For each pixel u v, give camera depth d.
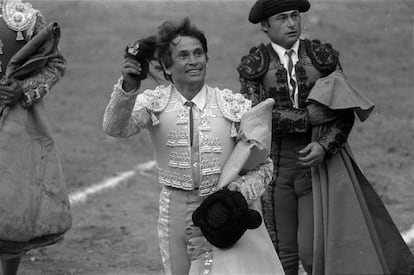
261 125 13.95
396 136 31.61
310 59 16.23
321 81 15.89
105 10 53.47
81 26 50.69
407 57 43.72
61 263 20.05
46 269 19.59
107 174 28.38
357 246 15.67
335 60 16.28
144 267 19.78
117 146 31.98
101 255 20.72
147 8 53.50
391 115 34.50
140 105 14.02
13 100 16.41
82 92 40.09
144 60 13.54
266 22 16.25
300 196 16.20
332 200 15.83
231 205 13.52
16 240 16.39
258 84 16.28
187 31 13.88
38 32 16.84
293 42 16.17
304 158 15.60
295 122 15.83
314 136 16.02
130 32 49.50
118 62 45.09
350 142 31.02
